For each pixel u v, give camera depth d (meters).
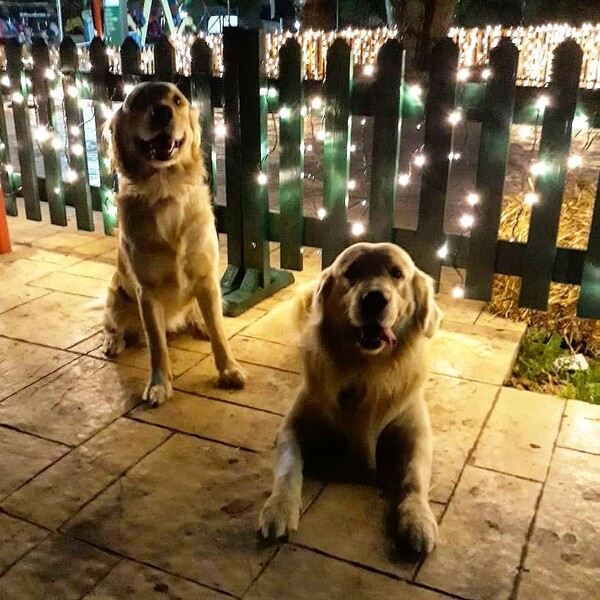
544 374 1.87
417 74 1.85
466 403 1.54
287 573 1.04
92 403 1.54
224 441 1.40
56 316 1.99
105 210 2.52
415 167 3.54
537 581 1.03
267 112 2.02
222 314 1.85
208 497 1.22
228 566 1.06
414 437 1.29
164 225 1.54
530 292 1.87
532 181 2.19
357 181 3.50
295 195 2.05
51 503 1.20
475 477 1.28
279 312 2.05
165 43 2.10
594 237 1.73
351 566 1.06
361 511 1.19
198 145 1.62
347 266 1.23
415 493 1.16
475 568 1.05
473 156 3.84
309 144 4.23
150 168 1.53
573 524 1.15
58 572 1.05
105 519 1.16
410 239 1.96
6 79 2.56
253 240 2.11
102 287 2.20
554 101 1.67
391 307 1.16
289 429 1.31
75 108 2.39
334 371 1.26
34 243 2.60
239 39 1.93
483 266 1.89
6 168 2.69
